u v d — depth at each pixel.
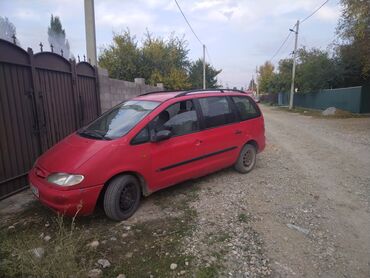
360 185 5.41
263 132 6.33
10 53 4.62
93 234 3.59
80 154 3.72
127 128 4.10
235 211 4.23
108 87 8.66
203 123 4.95
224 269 2.95
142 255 3.17
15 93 4.79
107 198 3.76
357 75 23.66
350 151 8.34
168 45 28.36
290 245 3.38
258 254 3.20
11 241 3.39
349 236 3.61
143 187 4.20
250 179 5.66
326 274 2.89
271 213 4.19
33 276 2.71
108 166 3.68
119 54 21.69
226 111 5.46
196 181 5.49
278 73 39.88
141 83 12.48
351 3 13.44
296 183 5.48
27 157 5.08
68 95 6.32
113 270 2.92
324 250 3.29
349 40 16.64
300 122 17.00
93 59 8.30
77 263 2.99
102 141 3.91
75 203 3.49
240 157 5.79
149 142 4.13
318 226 3.84
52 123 5.75
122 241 3.44
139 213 4.15
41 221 3.93
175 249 3.28
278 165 6.78
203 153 4.91
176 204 4.45
